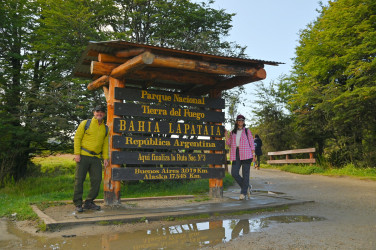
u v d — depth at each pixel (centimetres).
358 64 1265
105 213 507
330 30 1438
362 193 776
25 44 1341
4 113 1198
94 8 1349
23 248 348
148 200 687
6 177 1163
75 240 379
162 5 1461
